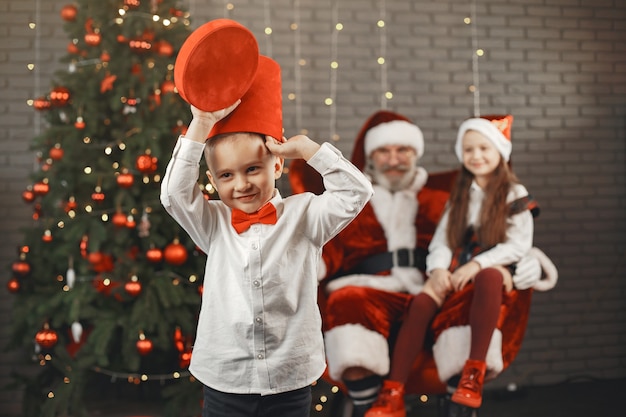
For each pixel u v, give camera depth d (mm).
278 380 1510
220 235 1558
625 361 4227
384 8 4191
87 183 3090
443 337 2822
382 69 4176
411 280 3104
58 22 3924
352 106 4152
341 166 1496
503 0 4270
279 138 1525
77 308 2889
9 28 3896
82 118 3062
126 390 3707
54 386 3438
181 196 1494
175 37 3184
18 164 3873
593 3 4340
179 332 3000
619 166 4316
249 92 1485
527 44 4281
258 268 1498
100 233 2939
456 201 3096
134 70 3094
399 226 3191
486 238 2982
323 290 3102
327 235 1554
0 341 3787
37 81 3902
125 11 3105
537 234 4211
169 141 3037
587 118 4305
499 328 2803
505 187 3031
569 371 4168
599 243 4258
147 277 2975
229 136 1470
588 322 4203
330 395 3797
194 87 1392
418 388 2922
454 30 4238
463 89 4230
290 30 4113
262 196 1511
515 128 4246
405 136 3254
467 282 2916
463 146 3107
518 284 2893
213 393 1541
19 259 3346
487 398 3785
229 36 1390
